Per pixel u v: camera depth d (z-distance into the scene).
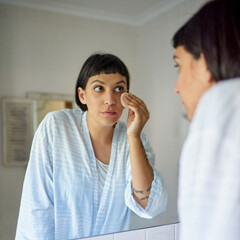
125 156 0.76
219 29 0.32
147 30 0.79
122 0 0.74
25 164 0.63
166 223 0.82
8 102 0.60
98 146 0.73
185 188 0.29
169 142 0.85
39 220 0.66
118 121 0.74
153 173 0.72
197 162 0.28
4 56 0.60
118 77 0.71
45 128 0.65
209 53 0.33
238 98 0.28
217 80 0.33
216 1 0.34
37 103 0.64
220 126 0.27
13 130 0.61
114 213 0.74
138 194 0.70
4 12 0.60
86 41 0.70
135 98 0.71
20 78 0.62
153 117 0.83
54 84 0.65
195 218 0.27
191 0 0.84
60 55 0.66
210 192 0.27
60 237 0.69
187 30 0.36
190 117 0.39
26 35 0.62
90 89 0.69
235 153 0.26
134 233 0.76
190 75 0.37
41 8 0.64
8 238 0.63
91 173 0.71
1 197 0.61
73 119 0.69
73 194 0.69
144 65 0.79
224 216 0.26
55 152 0.67
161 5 0.80
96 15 0.71
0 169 0.61
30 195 0.64
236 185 0.26
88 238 0.71
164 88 0.84
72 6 0.67
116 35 0.74
